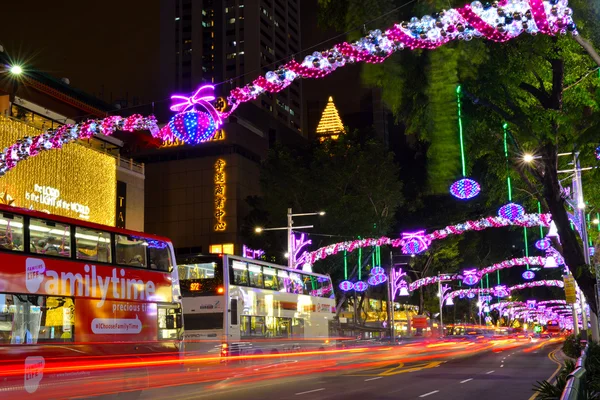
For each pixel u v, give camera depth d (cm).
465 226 3116
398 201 5109
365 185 4916
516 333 12419
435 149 592
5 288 1423
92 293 1652
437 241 6359
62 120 4488
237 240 7456
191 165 7750
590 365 1504
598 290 1348
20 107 4097
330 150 5084
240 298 2800
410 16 811
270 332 3019
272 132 8844
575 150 1059
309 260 4066
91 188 4212
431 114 613
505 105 1364
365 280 5612
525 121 1307
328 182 4934
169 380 1967
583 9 948
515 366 3338
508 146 1605
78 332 1588
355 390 2102
